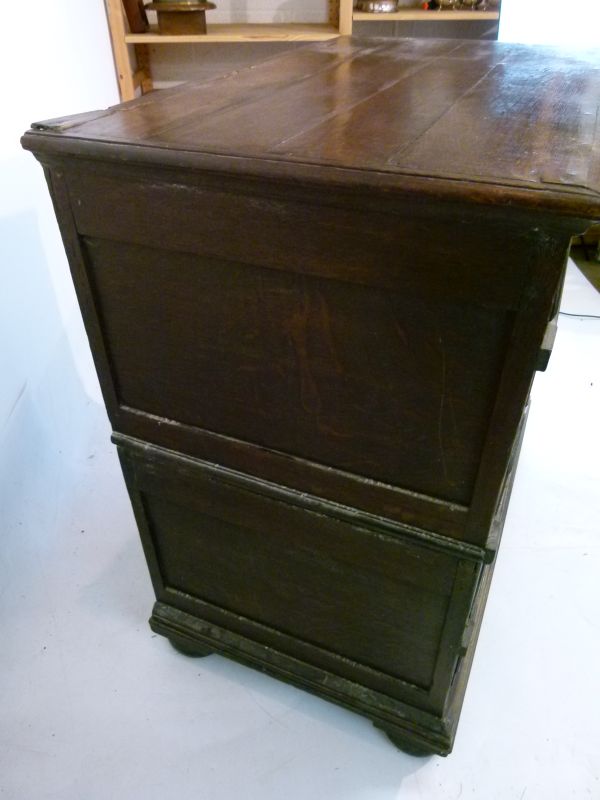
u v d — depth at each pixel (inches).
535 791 34.4
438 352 22.3
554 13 77.5
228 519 32.8
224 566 36.0
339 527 29.2
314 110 27.6
